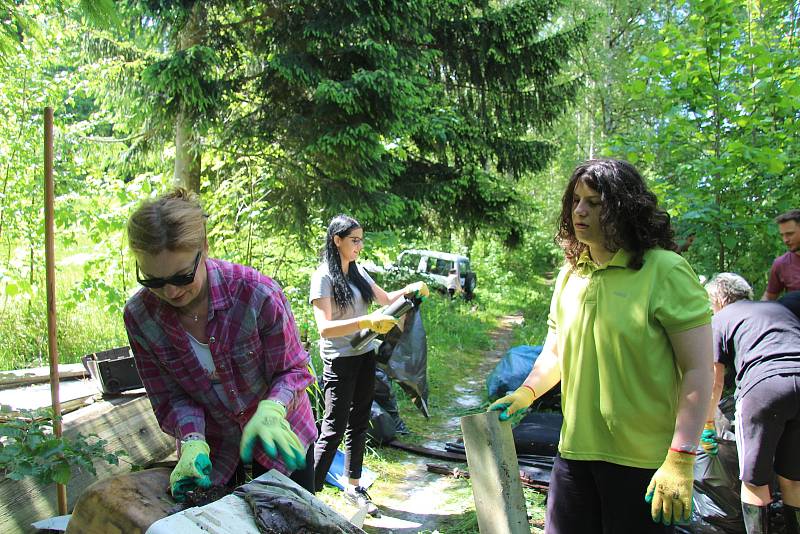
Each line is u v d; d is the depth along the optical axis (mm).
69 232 5371
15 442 2123
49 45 5711
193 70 6301
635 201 1924
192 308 1725
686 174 5539
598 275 2035
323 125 7137
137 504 1536
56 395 2236
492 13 10141
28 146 5348
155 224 1494
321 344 3402
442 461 4566
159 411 1850
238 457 1855
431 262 14055
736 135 5531
